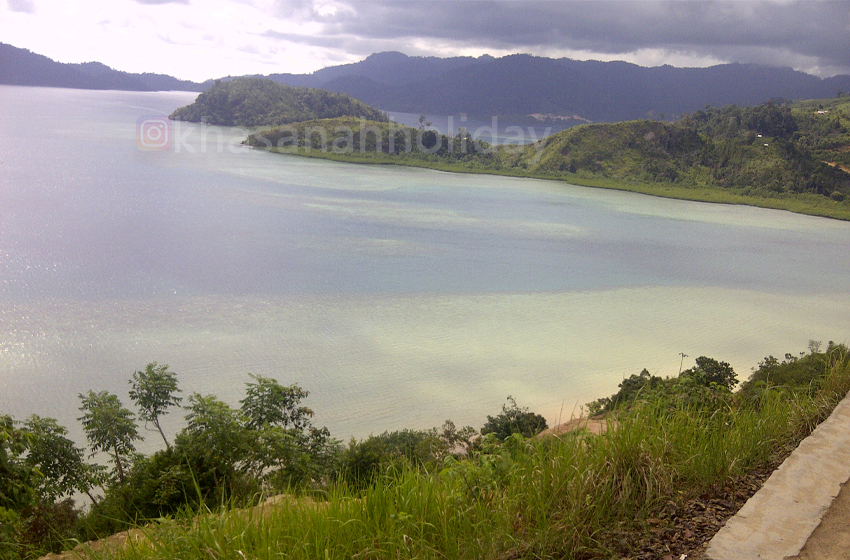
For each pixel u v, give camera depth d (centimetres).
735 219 16700
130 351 5909
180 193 15888
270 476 1317
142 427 4203
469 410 4841
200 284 8388
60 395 4909
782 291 9375
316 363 5800
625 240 13000
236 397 4984
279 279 8825
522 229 13562
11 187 15438
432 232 12688
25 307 7044
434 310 7638
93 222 12094
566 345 6488
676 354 6316
